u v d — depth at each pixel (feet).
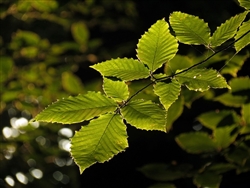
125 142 3.44
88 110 3.45
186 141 4.54
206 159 4.87
